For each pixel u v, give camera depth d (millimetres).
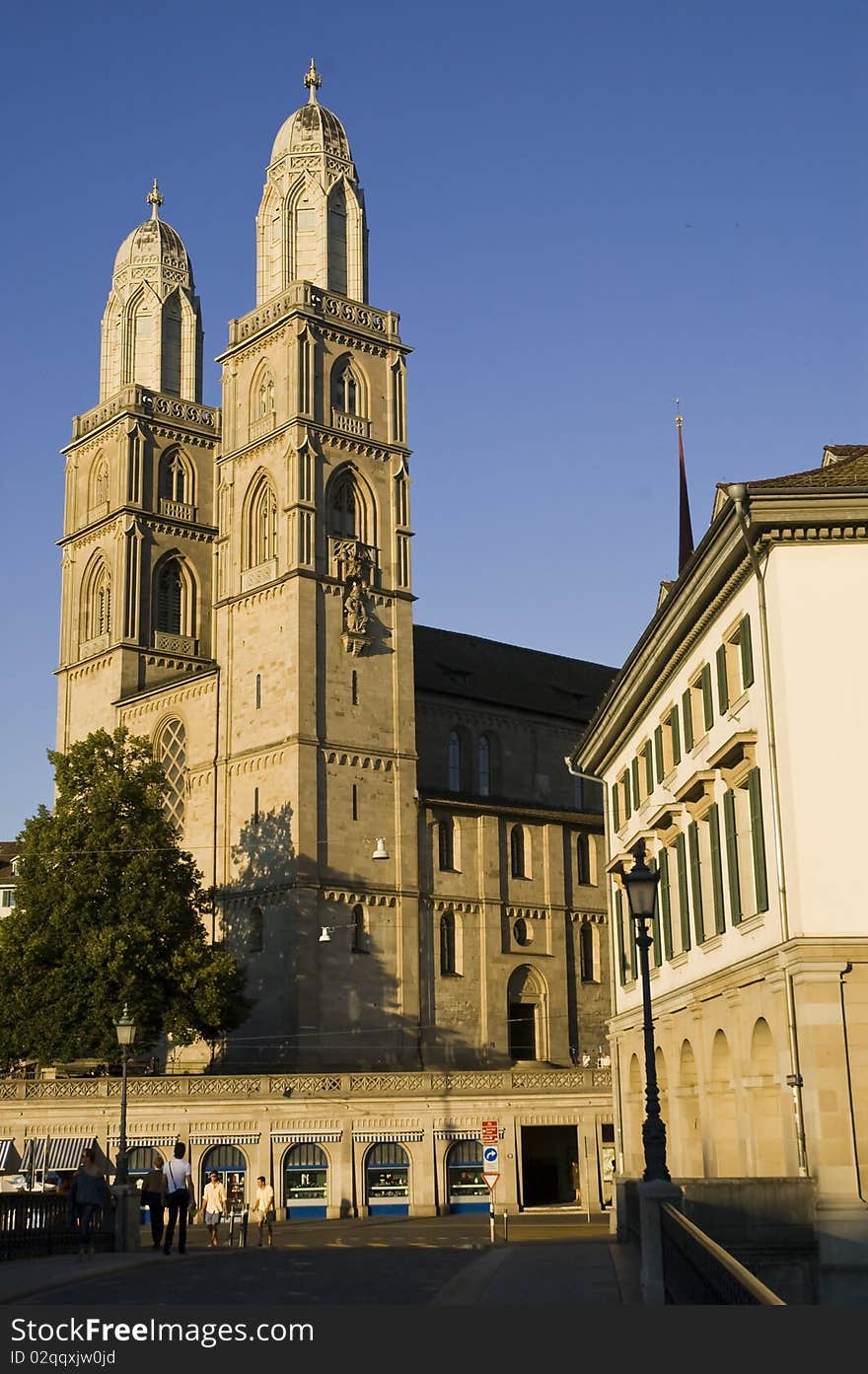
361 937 93625
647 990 29969
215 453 114688
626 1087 62594
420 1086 80125
